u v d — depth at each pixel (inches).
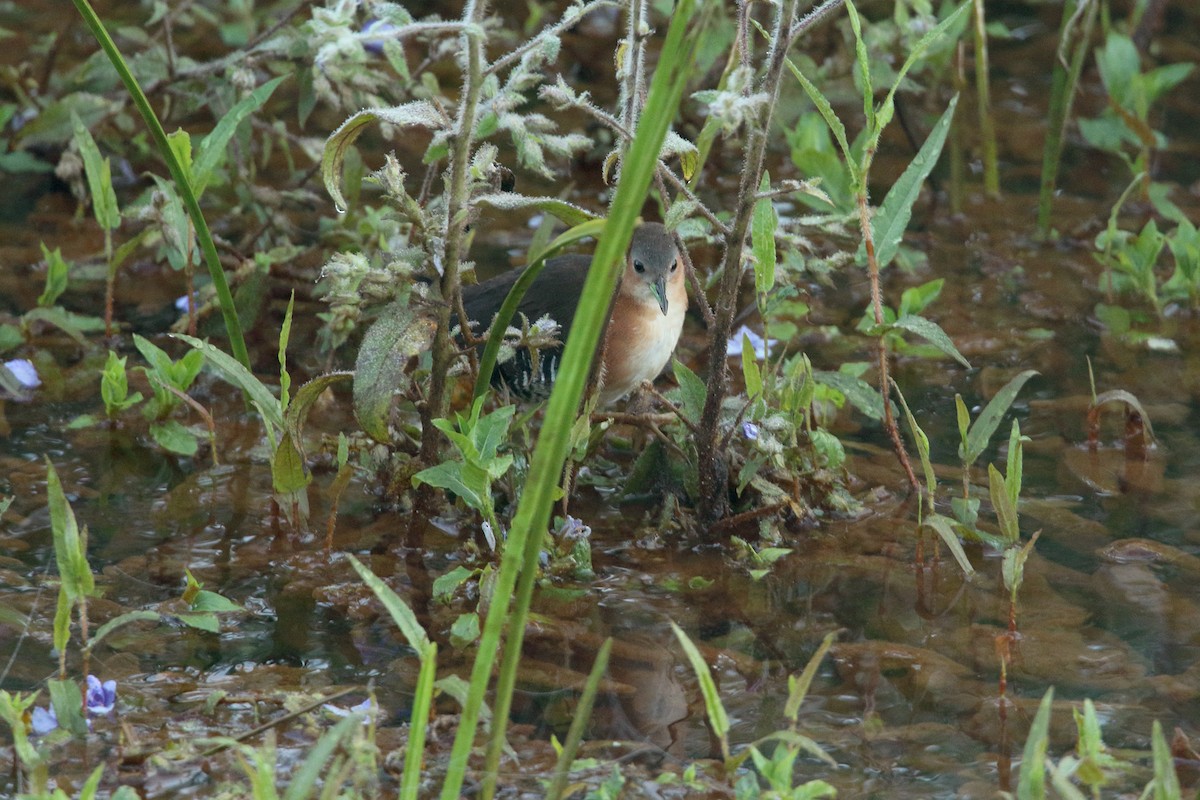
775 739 267.3
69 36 595.5
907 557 338.3
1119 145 544.1
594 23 640.4
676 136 299.9
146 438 381.4
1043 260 499.2
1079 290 479.2
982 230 520.4
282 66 471.5
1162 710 276.2
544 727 270.7
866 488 366.9
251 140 515.5
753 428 344.5
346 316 315.3
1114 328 453.7
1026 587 323.6
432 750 259.6
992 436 392.8
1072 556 335.9
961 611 314.8
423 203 412.8
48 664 283.0
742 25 303.1
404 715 270.7
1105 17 568.4
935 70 553.6
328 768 254.1
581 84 596.7
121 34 512.7
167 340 428.1
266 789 215.5
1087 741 235.6
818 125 480.4
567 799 246.7
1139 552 335.9
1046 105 606.5
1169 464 376.5
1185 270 461.4
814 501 358.3
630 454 387.2
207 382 411.5
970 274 490.0
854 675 290.5
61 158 495.2
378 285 304.3
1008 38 660.7
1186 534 343.3
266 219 466.9
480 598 303.7
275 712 271.0
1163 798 211.8
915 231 520.4
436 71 595.5
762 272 341.4
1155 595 319.0
